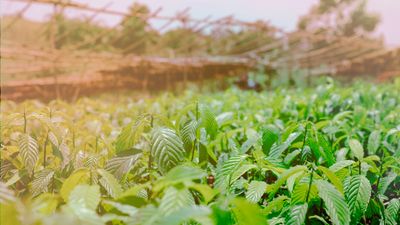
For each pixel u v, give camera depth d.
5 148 2.16
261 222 1.23
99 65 16.53
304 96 5.65
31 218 0.97
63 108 4.49
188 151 1.99
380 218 2.22
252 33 19.44
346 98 4.64
